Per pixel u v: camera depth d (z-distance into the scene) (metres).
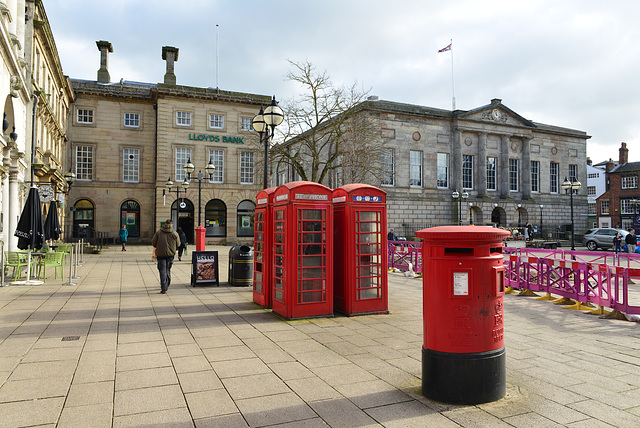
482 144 46.41
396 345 6.58
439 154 44.91
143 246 34.41
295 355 6.03
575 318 8.75
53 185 23.95
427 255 4.63
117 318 8.34
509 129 47.88
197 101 38.66
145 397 4.47
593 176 66.75
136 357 5.86
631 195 55.69
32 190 12.89
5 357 5.75
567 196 52.22
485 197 45.94
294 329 7.59
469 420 3.98
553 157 51.84
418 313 9.09
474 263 4.41
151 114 38.84
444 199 44.28
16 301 9.98
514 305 10.23
